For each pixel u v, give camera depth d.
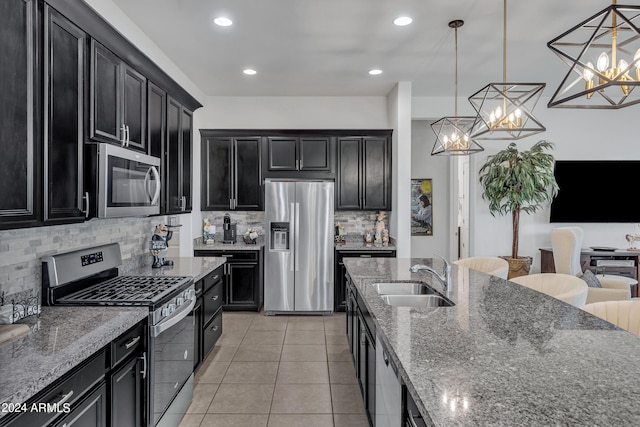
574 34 3.46
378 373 1.98
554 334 1.62
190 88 4.84
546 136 5.75
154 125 2.98
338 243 5.38
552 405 1.04
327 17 3.18
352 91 5.30
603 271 5.36
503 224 5.82
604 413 1.00
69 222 2.00
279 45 3.75
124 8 3.02
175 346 2.49
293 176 5.34
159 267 3.42
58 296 2.25
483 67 4.35
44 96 1.80
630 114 5.74
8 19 1.59
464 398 1.08
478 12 3.08
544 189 5.19
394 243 5.19
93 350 1.61
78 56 2.07
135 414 2.05
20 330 1.61
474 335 1.60
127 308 2.12
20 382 1.25
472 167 5.87
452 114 5.55
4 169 1.57
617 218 5.71
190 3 2.95
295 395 2.93
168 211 3.24
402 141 4.97
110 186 2.21
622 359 1.36
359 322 2.82
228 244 5.29
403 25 3.32
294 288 5.00
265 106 5.57
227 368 3.40
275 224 5.06
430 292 2.64
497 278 2.90
